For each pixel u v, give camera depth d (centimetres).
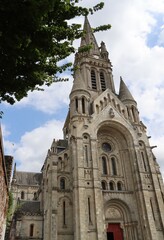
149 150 5303
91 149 4806
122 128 5462
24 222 4550
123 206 4675
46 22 1066
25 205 5347
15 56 1020
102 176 4912
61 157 4831
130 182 4972
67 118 6756
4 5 894
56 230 3875
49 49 1091
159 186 4853
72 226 4088
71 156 4819
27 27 983
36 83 1198
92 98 6156
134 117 5841
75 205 4103
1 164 1380
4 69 1067
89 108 5597
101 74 7119
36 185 8600
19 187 8362
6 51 1003
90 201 4225
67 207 4266
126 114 5728
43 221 4628
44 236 4269
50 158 4781
